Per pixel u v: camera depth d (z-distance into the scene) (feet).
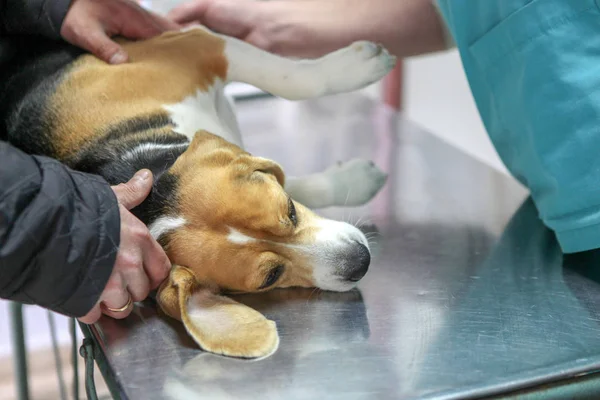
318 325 3.72
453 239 4.75
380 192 5.50
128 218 3.58
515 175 5.17
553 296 3.94
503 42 4.37
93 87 4.79
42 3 4.82
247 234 4.03
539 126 4.29
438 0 4.96
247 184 4.06
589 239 4.15
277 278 4.16
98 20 4.99
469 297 3.97
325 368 3.29
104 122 4.62
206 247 3.96
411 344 3.49
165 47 5.15
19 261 3.12
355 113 7.21
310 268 4.17
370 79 5.38
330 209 5.26
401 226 4.96
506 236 4.76
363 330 3.65
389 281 4.21
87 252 3.27
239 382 3.20
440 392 3.07
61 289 3.27
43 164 3.31
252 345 3.40
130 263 3.53
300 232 4.24
